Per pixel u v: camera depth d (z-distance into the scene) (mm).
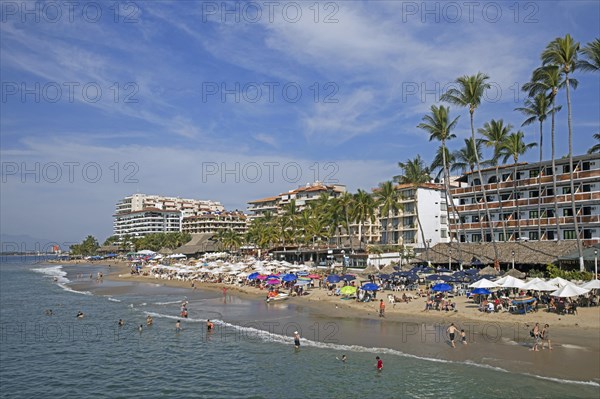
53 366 37469
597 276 50688
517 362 30766
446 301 48125
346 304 55438
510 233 77375
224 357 37906
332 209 108438
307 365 34250
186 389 31234
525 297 48188
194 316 55938
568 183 69312
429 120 75375
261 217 175500
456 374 29766
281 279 70688
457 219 87625
